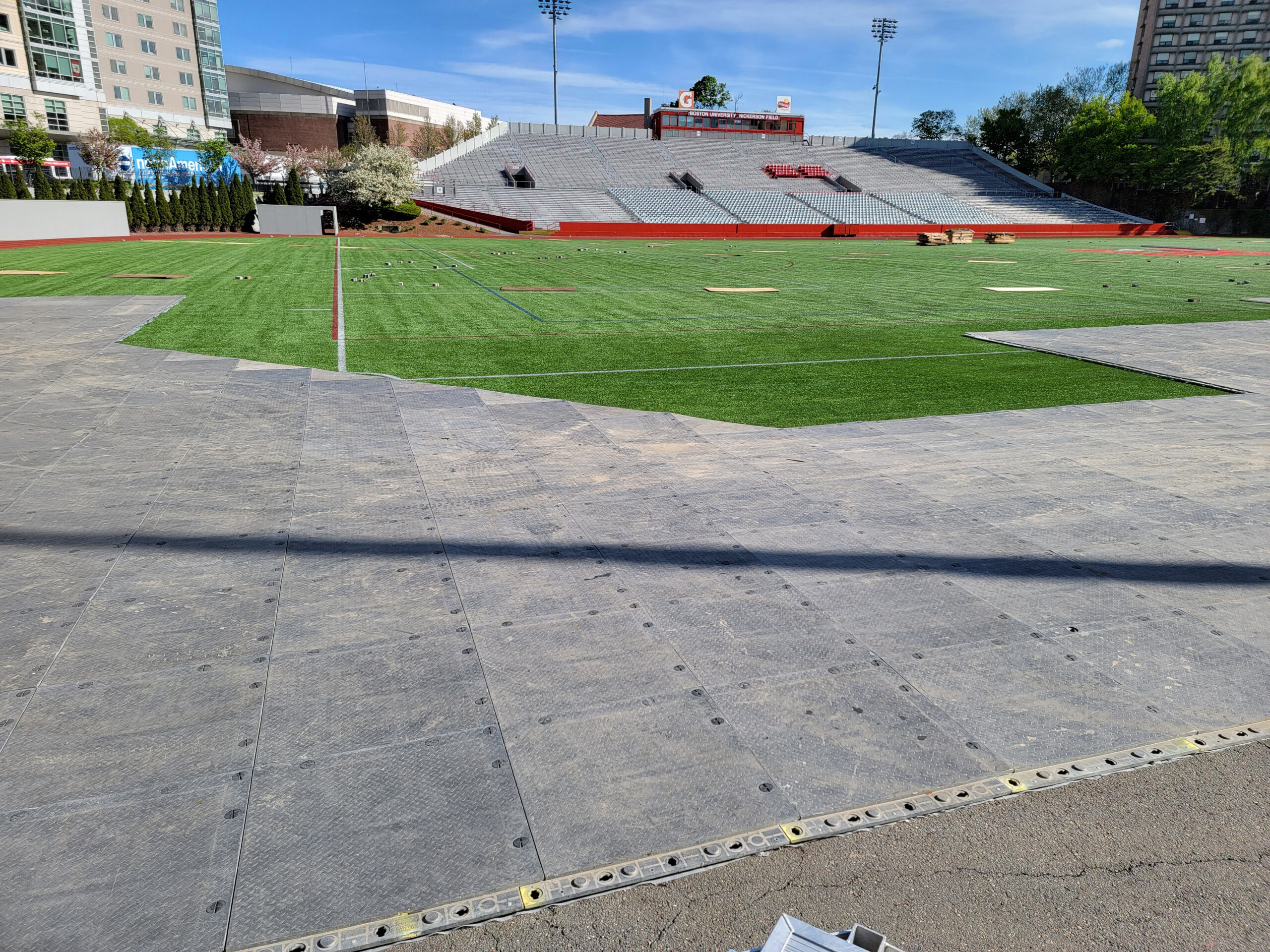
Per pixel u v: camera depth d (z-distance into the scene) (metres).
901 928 2.62
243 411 8.95
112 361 11.36
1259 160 82.69
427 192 66.56
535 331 15.55
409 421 8.65
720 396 10.30
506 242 49.78
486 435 8.21
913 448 7.95
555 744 3.47
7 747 3.39
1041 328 16.53
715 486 6.77
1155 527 5.94
